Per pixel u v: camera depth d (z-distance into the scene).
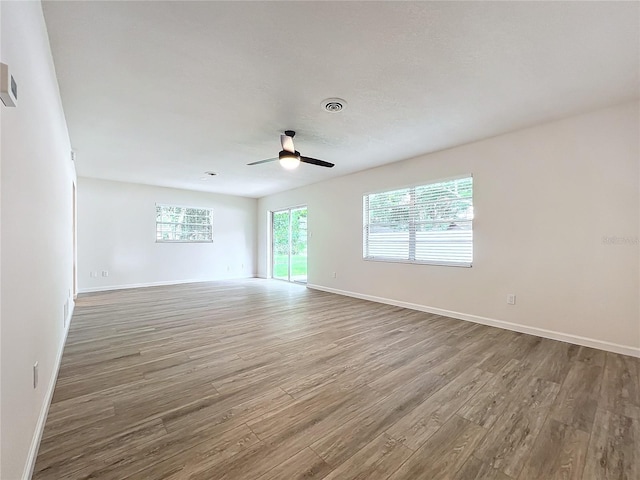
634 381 2.25
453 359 2.67
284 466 1.42
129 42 1.91
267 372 2.41
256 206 8.77
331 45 1.95
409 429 1.70
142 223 6.75
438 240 4.29
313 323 3.80
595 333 2.94
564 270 3.14
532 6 1.63
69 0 1.56
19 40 1.24
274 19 1.72
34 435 1.48
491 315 3.70
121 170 5.36
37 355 1.61
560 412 1.86
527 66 2.19
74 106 2.79
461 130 3.42
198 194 7.62
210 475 1.36
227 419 1.78
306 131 3.43
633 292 2.75
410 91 2.54
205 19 1.71
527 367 2.50
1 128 1.01
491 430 1.69
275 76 2.31
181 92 2.54
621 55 2.05
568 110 2.92
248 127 3.30
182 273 7.37
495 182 3.64
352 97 2.64
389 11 1.66
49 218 2.09
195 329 3.54
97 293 5.89
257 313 4.32
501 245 3.60
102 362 2.59
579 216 3.04
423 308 4.45
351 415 1.83
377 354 2.79
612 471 1.40
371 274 5.27
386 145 3.94
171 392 2.09
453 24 1.77
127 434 1.63
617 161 2.82
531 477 1.36
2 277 1.03
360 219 5.46
